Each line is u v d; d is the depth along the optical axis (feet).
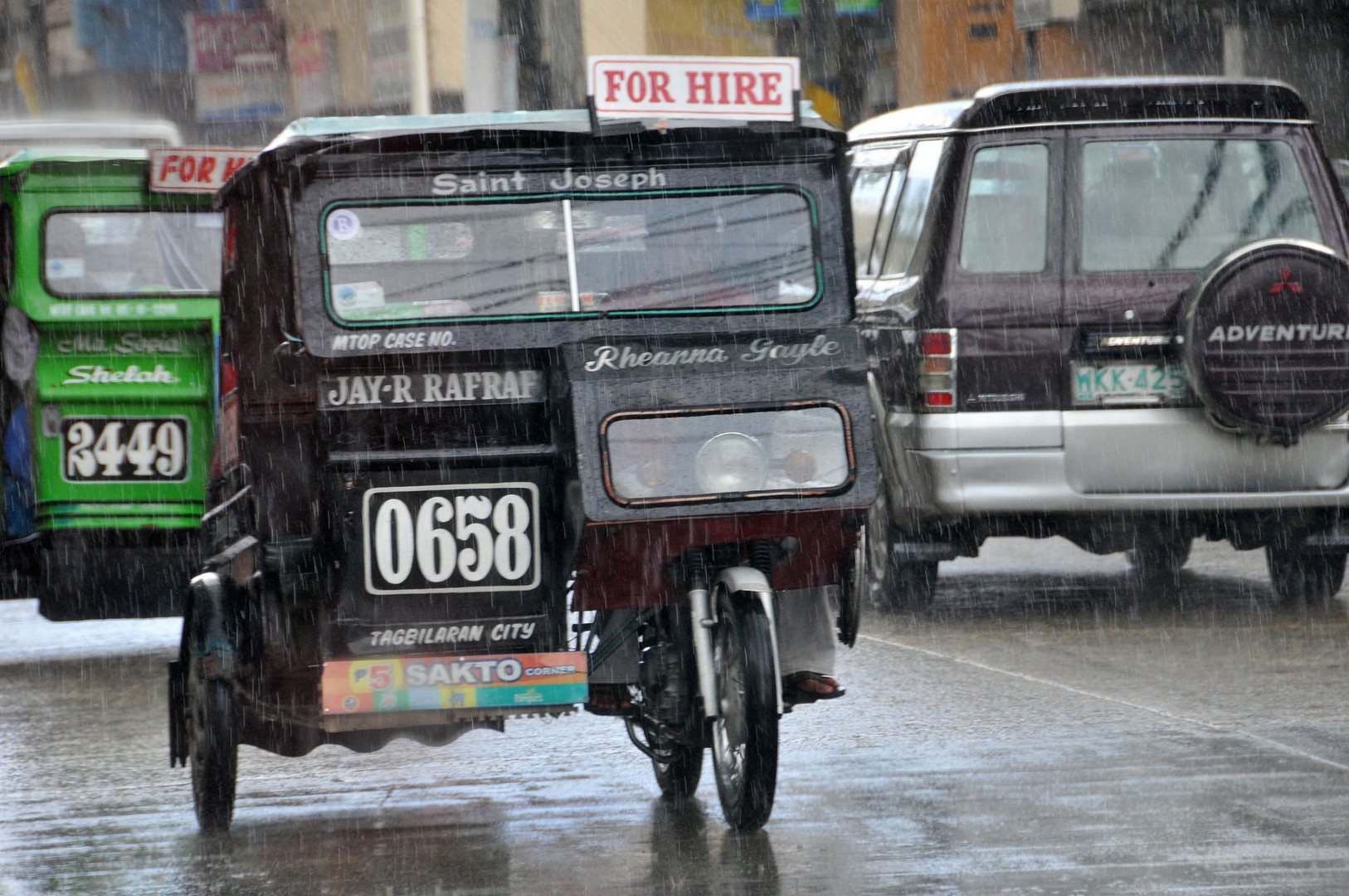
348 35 266.36
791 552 68.95
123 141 154.40
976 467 112.47
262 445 68.44
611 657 72.43
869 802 73.31
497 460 68.59
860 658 105.50
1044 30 288.51
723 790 69.21
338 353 68.13
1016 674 99.60
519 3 235.40
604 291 69.87
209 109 289.53
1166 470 112.37
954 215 113.60
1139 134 113.80
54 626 132.87
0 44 312.91
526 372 69.05
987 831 68.03
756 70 70.28
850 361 67.56
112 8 296.10
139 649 121.49
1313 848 64.54
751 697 66.08
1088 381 112.78
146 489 112.68
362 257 68.95
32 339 112.16
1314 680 95.40
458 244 69.51
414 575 68.28
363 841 70.49
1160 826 67.97
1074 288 112.78
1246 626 112.68
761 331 68.13
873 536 122.72
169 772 84.33
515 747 88.48
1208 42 285.02
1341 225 115.14
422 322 68.64
